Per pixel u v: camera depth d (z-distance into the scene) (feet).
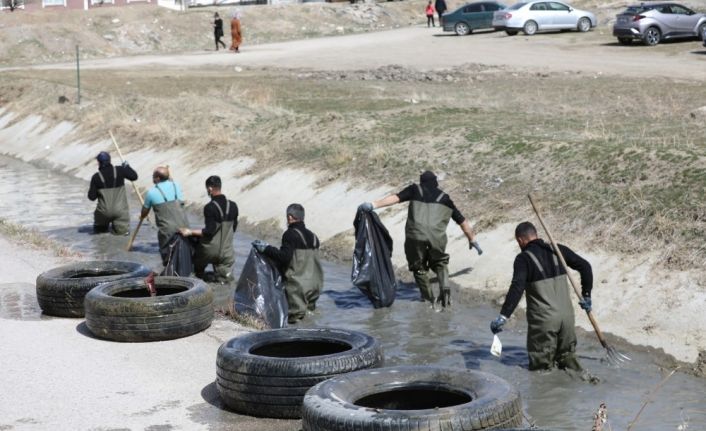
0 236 60.75
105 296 38.06
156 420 29.48
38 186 88.74
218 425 29.14
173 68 155.22
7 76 146.10
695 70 111.24
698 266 42.88
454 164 63.82
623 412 33.01
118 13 217.36
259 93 106.93
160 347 37.06
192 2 263.90
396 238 57.06
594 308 43.78
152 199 55.21
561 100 90.63
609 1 197.98
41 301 42.11
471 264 51.49
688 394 34.83
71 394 31.73
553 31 175.11
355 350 30.60
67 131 108.88
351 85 116.06
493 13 179.52
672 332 40.09
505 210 54.65
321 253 59.31
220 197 51.11
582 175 54.54
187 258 50.16
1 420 29.32
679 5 145.18
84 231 67.26
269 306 42.47
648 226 46.88
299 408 29.43
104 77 138.62
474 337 42.09
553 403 33.91
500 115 79.97
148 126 97.04
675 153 52.70
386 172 65.82
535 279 35.96
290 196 69.36
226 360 30.27
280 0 261.44
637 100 86.89
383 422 24.36
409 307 47.14
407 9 245.65
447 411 24.80
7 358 35.70
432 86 111.75
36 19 211.82
